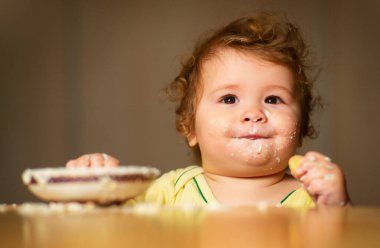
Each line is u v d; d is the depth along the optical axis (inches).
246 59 67.4
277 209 42.0
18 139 136.2
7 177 135.1
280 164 65.2
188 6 138.3
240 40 69.7
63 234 28.9
